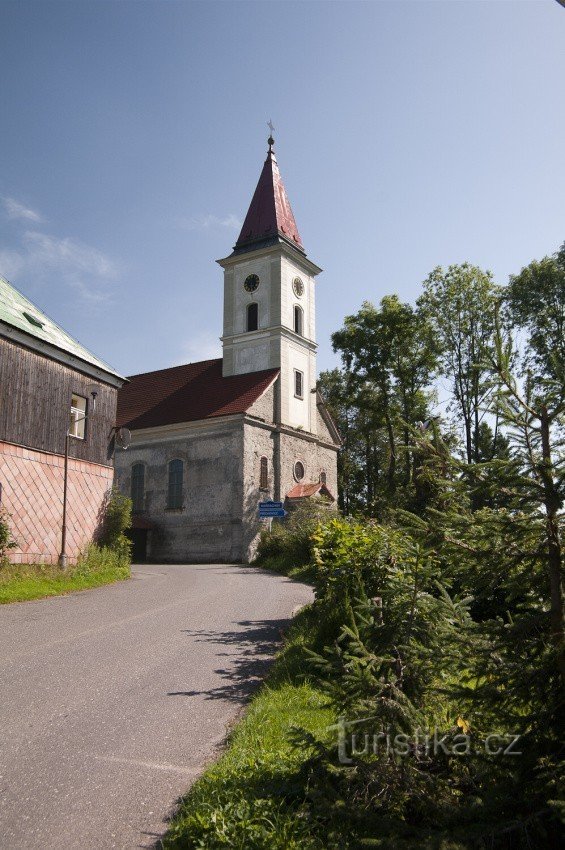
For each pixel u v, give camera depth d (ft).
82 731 18.61
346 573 28.60
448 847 10.07
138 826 12.96
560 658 11.37
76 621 37.24
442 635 12.73
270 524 115.44
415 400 119.24
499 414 12.69
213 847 11.51
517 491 12.45
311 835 11.69
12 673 25.04
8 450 56.39
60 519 61.93
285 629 34.73
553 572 11.89
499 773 11.57
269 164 142.31
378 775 12.04
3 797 14.25
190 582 62.75
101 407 69.36
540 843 10.50
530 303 107.45
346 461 171.53
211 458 115.96
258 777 14.01
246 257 132.26
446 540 12.91
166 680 24.35
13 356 57.77
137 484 123.24
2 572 50.80
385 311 120.47
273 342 126.41
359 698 12.80
